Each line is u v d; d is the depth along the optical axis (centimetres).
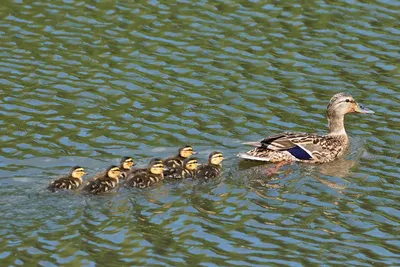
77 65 2322
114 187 1875
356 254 1714
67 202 1820
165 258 1684
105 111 2164
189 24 2488
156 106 2188
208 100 2216
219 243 1731
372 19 2505
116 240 1725
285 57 2370
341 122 2083
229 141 2078
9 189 1855
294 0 2577
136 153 2020
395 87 2273
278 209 1839
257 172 1970
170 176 1916
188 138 2081
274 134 2100
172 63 2341
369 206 1855
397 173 1978
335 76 2308
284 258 1697
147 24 2484
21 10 2531
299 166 2006
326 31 2462
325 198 1881
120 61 2342
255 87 2266
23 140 2047
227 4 2575
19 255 1673
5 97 2195
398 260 1702
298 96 2239
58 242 1711
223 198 1870
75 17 2506
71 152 2011
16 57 2341
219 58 2362
